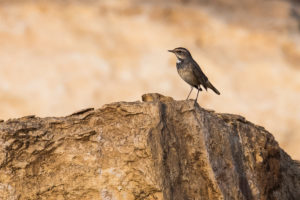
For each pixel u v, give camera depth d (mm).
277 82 25391
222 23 26109
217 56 25609
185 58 12781
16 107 24297
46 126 9703
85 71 25078
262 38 26078
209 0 27297
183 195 9508
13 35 25453
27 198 9477
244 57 25812
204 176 9789
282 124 24609
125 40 25859
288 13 27250
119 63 25359
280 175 11602
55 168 9633
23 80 24766
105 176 9555
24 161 9523
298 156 24109
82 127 9742
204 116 10078
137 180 9430
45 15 25953
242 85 25359
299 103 25062
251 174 10633
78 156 9648
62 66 25094
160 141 9453
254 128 11273
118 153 9547
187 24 26125
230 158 10234
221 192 9758
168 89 24859
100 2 26594
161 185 9312
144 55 25500
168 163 9461
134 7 26484
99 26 25938
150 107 9594
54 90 24562
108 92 24734
